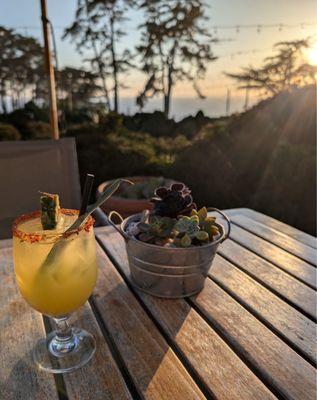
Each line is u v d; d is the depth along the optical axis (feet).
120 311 2.39
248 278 2.84
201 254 2.36
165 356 1.99
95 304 2.47
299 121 9.80
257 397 1.74
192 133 22.54
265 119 10.44
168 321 2.29
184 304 2.48
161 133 25.82
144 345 2.07
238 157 10.15
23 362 1.94
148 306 2.45
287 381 1.84
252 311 2.43
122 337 2.14
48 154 4.46
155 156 13.43
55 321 2.27
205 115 26.66
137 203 6.40
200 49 32.73
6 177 4.27
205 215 2.55
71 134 18.01
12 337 2.14
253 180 9.78
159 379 1.83
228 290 2.67
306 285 2.78
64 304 1.90
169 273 2.42
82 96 31.68
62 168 4.53
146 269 2.47
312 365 1.96
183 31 32.68
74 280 1.86
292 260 3.17
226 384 1.81
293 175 9.11
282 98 10.52
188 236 2.34
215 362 1.95
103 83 32.63
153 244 2.37
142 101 33.60
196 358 1.98
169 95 34.14
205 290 2.66
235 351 2.06
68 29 30.37
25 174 4.36
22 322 2.27
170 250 2.29
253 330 2.23
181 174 10.86
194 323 2.28
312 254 3.30
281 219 8.96
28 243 1.78
